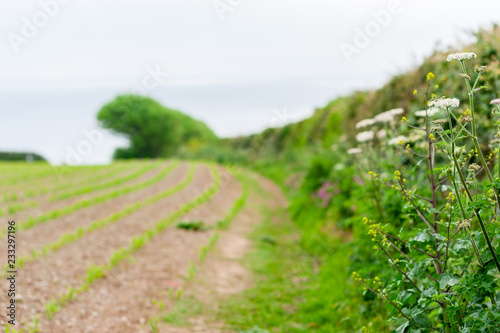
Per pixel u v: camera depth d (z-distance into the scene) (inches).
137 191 556.4
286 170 786.8
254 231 376.5
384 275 146.8
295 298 219.3
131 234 324.8
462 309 94.7
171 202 479.5
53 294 195.9
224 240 337.7
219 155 1326.3
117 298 202.4
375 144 272.7
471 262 98.7
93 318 178.9
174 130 2144.4
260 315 197.3
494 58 182.1
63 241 285.9
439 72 231.9
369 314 165.8
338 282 215.0
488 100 168.4
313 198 390.9
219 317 195.8
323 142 639.1
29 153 1044.5
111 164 1050.1
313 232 325.1
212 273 255.8
